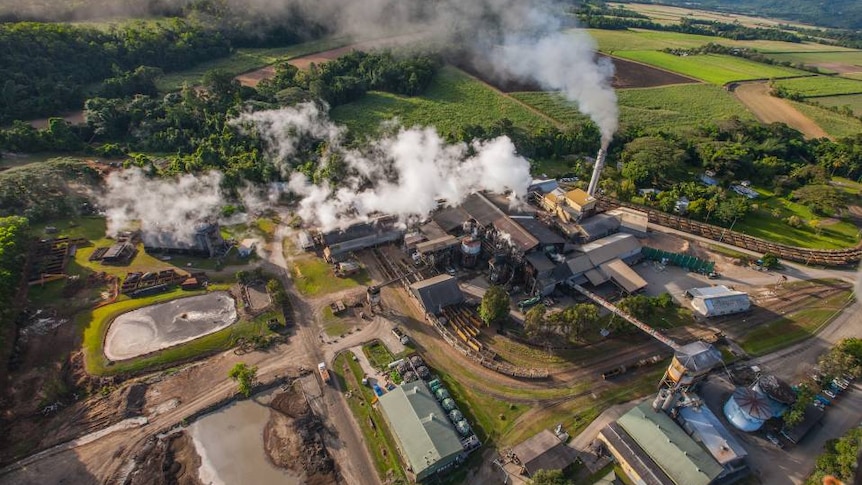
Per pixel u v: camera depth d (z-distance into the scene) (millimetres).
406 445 58531
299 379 70375
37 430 60688
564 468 59250
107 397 65625
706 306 84938
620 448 60375
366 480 58062
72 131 125438
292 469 58844
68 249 91125
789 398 66625
